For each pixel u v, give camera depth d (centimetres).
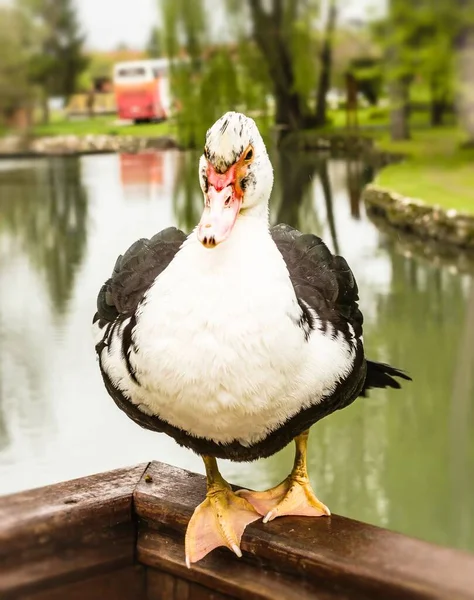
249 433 163
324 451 489
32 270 901
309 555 161
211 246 150
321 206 1076
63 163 1589
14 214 1197
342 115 1311
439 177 1117
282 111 1212
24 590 169
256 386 153
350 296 191
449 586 148
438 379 564
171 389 154
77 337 673
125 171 1346
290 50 1195
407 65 1350
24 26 1617
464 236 873
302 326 158
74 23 1605
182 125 1113
